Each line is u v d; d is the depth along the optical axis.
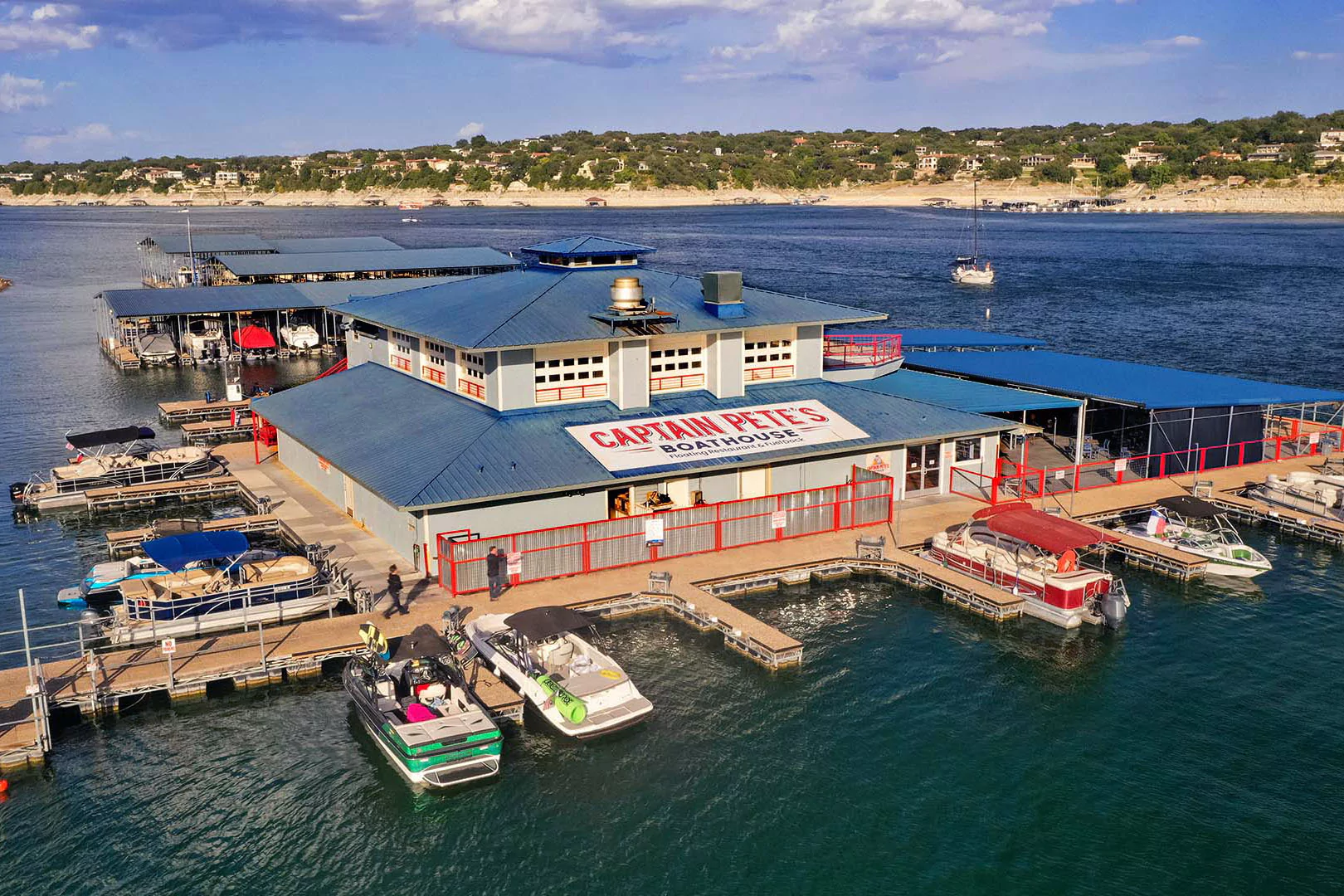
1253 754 33.44
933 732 34.69
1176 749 33.72
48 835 29.45
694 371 54.44
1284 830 29.69
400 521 46.19
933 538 46.91
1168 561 47.56
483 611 40.59
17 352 113.56
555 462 45.97
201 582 42.00
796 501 49.06
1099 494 56.28
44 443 74.81
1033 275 199.38
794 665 38.78
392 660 36.25
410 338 58.97
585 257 59.88
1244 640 41.44
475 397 52.50
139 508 59.00
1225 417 61.16
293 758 33.09
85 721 35.12
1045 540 42.00
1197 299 161.75
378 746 33.47
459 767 31.22
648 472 46.03
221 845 29.05
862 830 29.70
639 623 41.97
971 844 29.09
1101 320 139.25
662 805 30.78
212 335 108.50
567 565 44.28
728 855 28.59
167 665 36.97
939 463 56.09
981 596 43.12
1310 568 48.78
